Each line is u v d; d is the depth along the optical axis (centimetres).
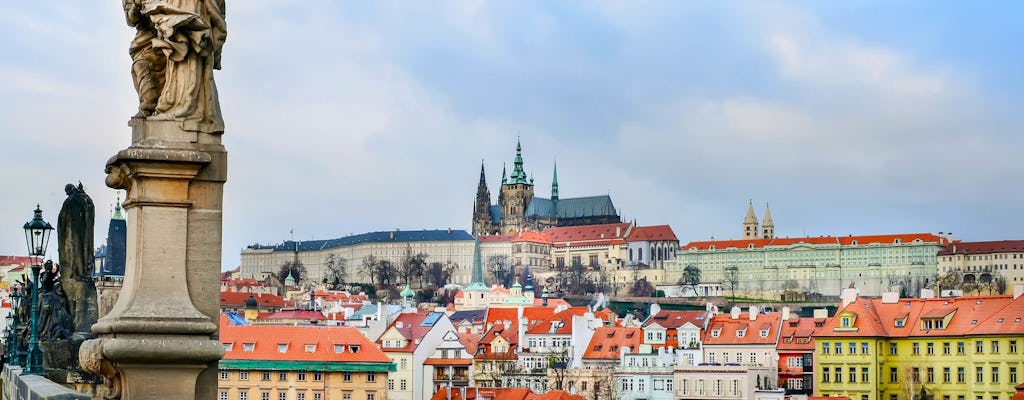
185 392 2597
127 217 2731
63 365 4269
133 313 2589
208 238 2664
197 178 2659
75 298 4603
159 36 2666
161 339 2580
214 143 2700
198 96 2697
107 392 2670
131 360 2564
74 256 4644
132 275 2650
